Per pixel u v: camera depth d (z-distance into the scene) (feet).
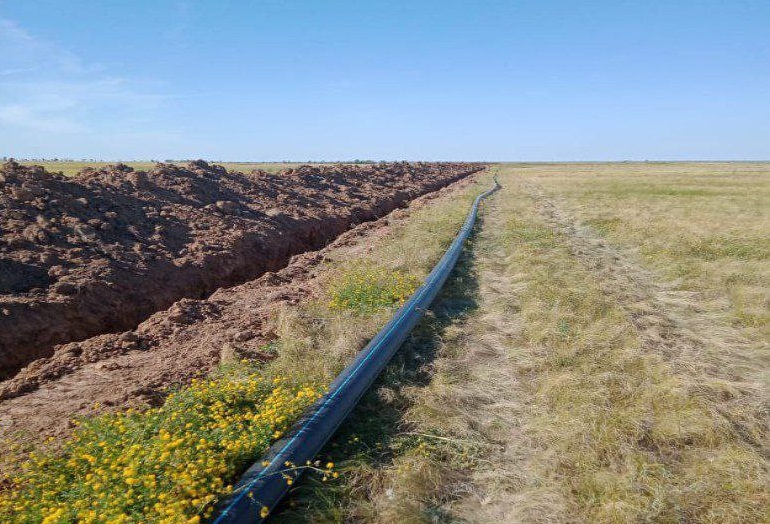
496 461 13.73
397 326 20.79
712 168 228.84
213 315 25.53
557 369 18.88
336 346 19.57
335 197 67.92
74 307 24.75
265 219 46.52
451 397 16.65
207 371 18.97
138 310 27.89
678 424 14.47
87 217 33.24
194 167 53.93
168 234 36.17
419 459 13.24
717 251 37.83
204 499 10.43
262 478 11.48
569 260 34.94
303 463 12.62
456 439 14.52
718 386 16.85
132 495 10.63
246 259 38.14
